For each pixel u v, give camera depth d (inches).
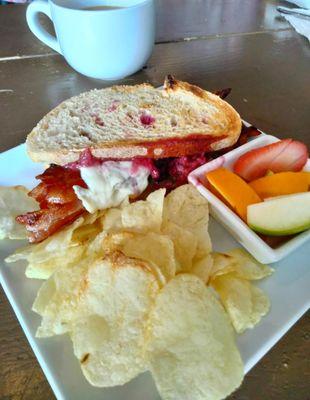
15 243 7.3
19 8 17.0
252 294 6.1
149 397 5.2
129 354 5.2
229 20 16.3
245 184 7.4
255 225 6.8
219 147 8.6
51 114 9.3
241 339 5.7
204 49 14.1
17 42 14.4
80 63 11.2
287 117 10.8
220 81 12.4
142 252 6.1
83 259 6.6
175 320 5.4
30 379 5.6
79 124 8.9
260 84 12.2
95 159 8.1
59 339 5.8
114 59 10.9
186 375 4.9
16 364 5.8
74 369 5.5
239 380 4.9
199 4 17.9
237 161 8.2
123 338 5.3
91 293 5.7
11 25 15.6
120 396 5.2
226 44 14.5
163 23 16.0
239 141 8.9
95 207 7.5
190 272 6.2
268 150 8.0
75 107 9.4
